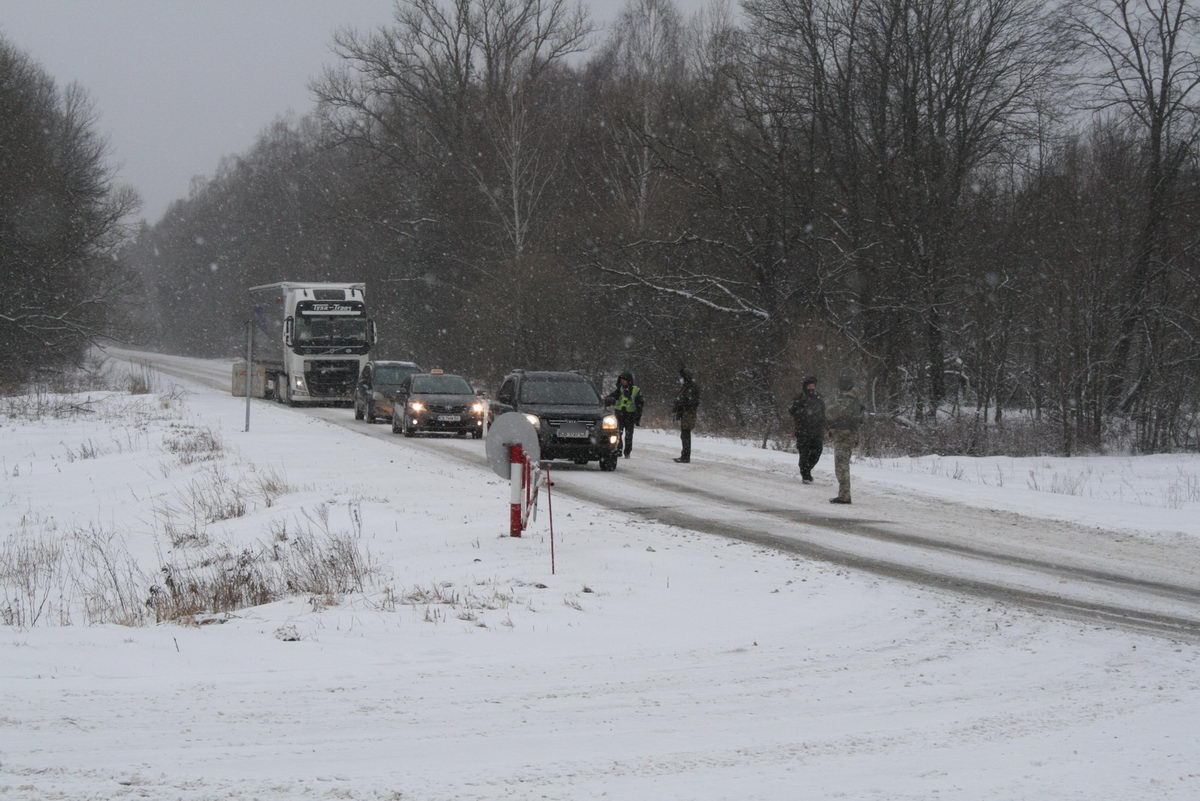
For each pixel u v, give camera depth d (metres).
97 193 56.81
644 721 6.97
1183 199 40.34
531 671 8.32
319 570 12.45
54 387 52.28
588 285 46.12
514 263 51.75
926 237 41.69
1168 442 36.28
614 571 12.56
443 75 58.69
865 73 42.62
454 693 7.60
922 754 6.34
